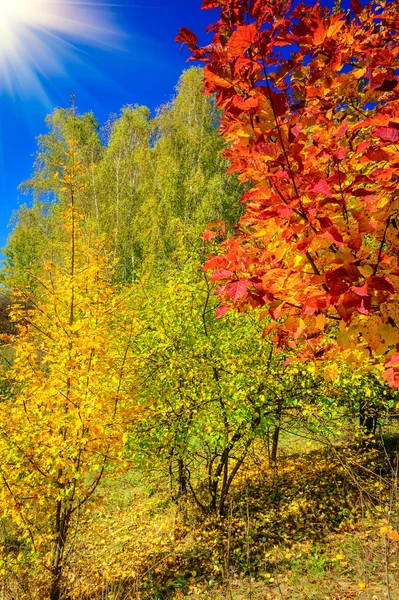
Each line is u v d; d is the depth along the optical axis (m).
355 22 1.84
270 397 5.34
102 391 4.27
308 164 1.29
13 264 23.16
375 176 1.20
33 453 4.25
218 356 5.55
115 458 4.30
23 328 4.59
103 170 23.94
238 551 5.16
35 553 4.23
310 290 1.46
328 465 7.40
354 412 6.59
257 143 1.25
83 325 4.39
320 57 1.55
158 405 5.29
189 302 6.03
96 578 4.48
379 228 1.36
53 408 4.43
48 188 23.47
